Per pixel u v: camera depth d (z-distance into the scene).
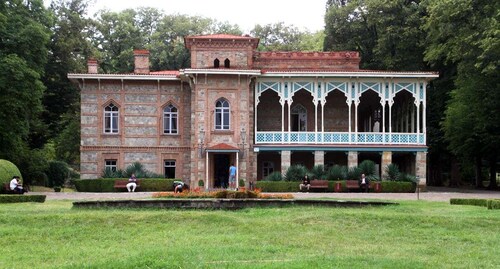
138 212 22.48
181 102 52.34
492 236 18.59
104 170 51.31
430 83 63.47
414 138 50.69
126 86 52.00
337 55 55.94
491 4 46.06
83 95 51.72
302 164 53.50
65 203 30.11
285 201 25.47
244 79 50.41
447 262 14.56
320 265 13.61
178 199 25.73
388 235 18.75
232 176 46.28
